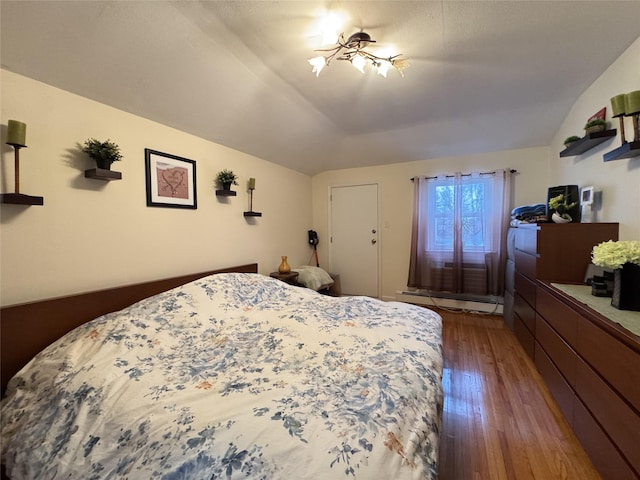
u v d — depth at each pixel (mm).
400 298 4348
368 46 1912
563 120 3008
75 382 1210
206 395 1114
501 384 2172
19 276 1543
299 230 4449
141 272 2160
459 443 1599
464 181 3848
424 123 3285
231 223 3055
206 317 1854
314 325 1809
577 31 1767
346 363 1333
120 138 2008
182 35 1715
